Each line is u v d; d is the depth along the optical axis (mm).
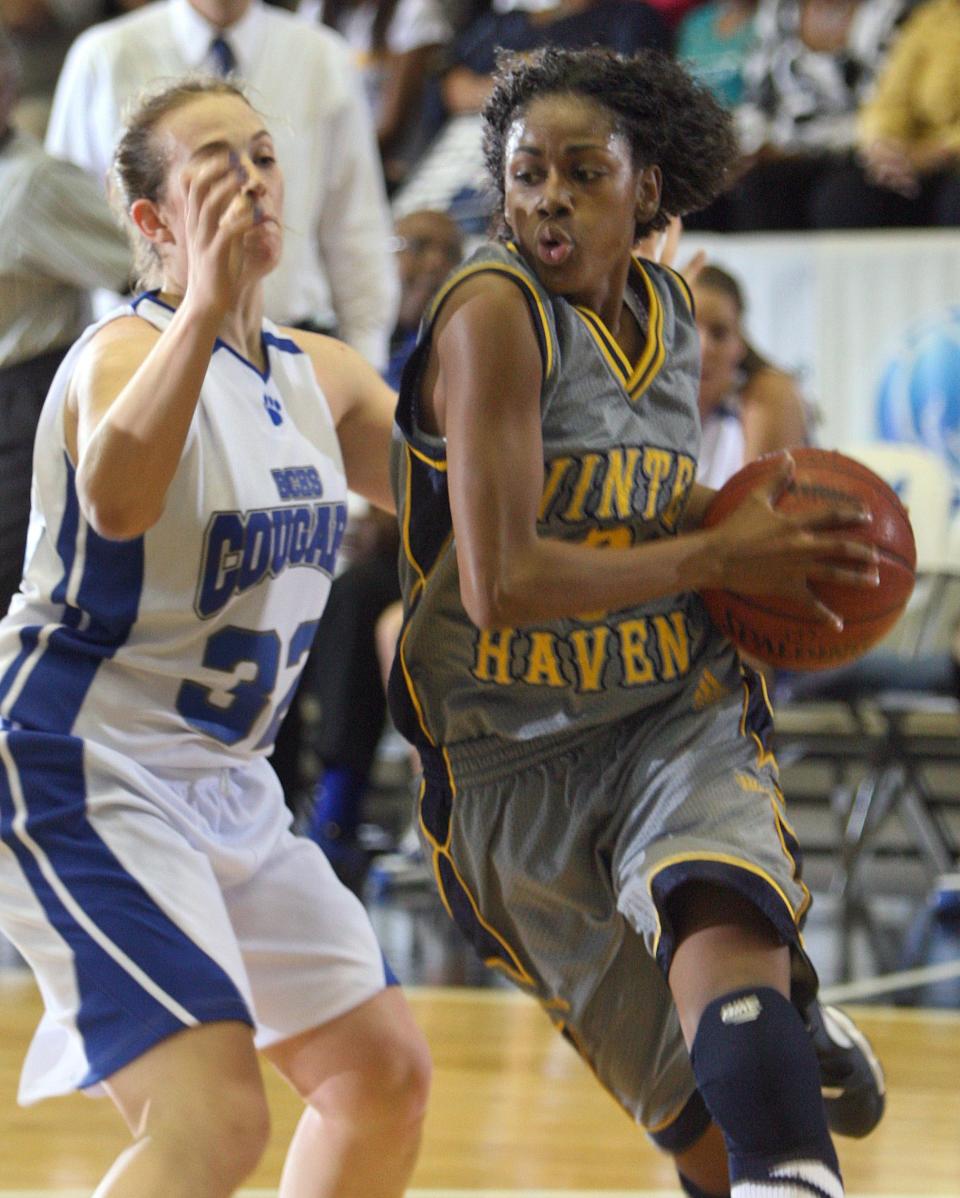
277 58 11016
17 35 16938
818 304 15930
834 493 5289
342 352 6027
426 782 5590
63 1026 4898
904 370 15773
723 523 5059
